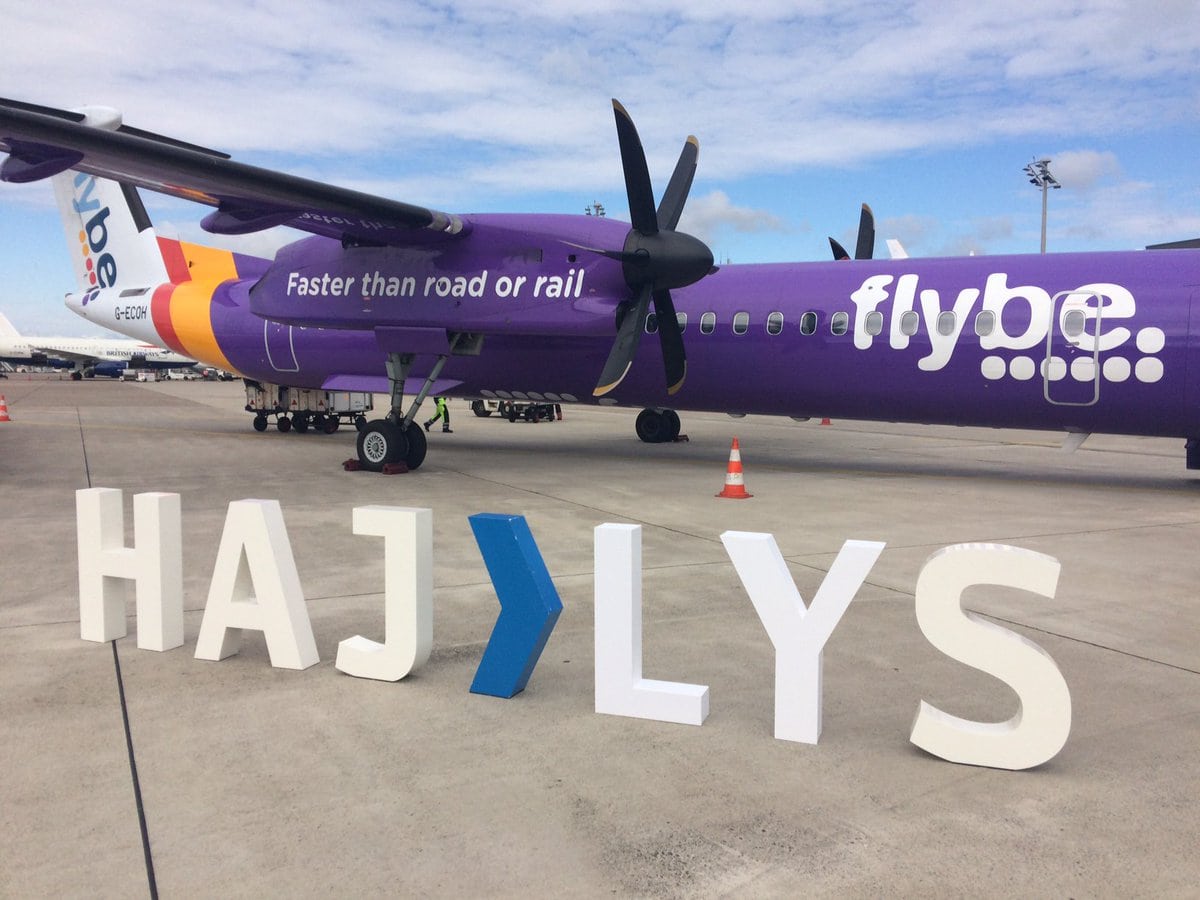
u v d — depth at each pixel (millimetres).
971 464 13969
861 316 11359
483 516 3957
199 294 17156
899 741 3510
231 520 4375
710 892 2459
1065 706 3135
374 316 12172
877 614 5316
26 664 4375
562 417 26797
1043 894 2438
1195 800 3004
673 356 11164
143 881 2504
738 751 3414
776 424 25703
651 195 10359
